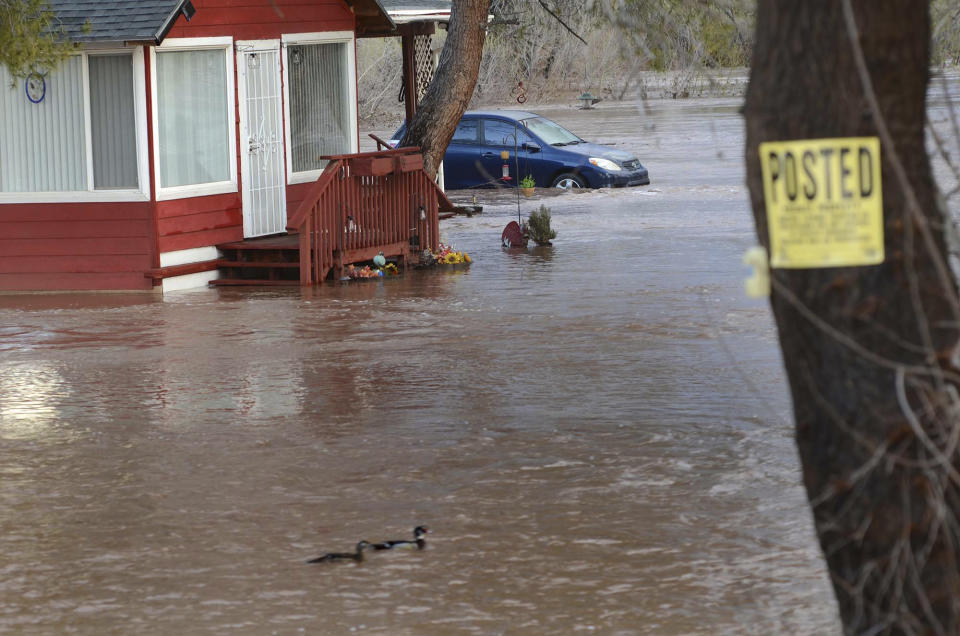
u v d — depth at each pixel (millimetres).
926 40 11305
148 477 25031
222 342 40031
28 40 41219
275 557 20266
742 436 26828
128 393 32781
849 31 10812
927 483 11234
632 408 29594
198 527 21875
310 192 52969
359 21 64312
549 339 38594
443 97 63750
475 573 19266
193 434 28328
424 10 71375
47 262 53500
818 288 11352
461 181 91000
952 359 11273
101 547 20938
